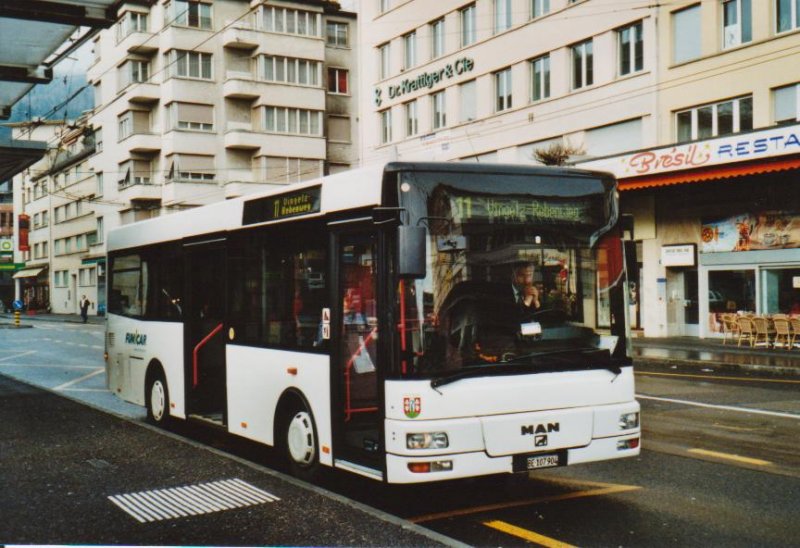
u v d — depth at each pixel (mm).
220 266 9719
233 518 6195
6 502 6812
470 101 35344
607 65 29062
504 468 6320
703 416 11523
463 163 6609
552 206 6816
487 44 34156
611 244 7016
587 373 6746
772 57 23969
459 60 35562
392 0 39344
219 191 52875
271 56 53250
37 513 6461
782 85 23844
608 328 6910
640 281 28500
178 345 10484
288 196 8047
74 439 9656
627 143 28578
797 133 21125
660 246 27453
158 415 11141
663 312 27375
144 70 54719
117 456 8602
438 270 6371
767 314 23344
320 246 7461
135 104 54438
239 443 10320
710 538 5906
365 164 41375
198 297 10164
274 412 8180
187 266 10273
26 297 85312
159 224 11195
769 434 10078
